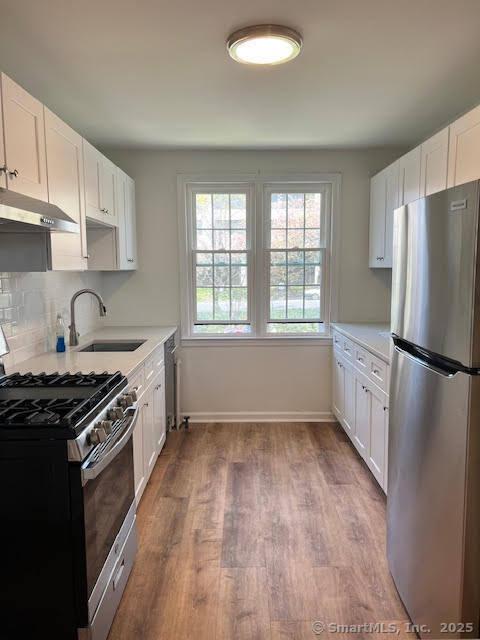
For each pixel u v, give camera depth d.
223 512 2.61
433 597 1.55
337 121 3.11
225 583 2.03
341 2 1.69
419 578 1.67
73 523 1.44
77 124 3.13
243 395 4.13
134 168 3.90
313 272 4.10
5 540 1.45
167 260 4.01
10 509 1.43
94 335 3.52
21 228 2.00
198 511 2.62
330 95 2.63
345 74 2.34
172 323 4.07
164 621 1.81
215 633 1.75
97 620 1.57
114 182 3.26
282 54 2.04
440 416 1.48
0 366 2.07
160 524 2.49
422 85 2.50
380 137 3.52
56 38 1.95
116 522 1.84
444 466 1.46
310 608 1.88
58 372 2.23
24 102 1.87
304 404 4.14
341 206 3.96
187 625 1.79
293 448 3.52
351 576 2.06
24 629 1.49
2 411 1.52
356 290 4.06
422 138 3.55
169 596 1.95
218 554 2.23
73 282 3.33
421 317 1.62
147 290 4.04
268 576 2.07
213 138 3.51
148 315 4.07
